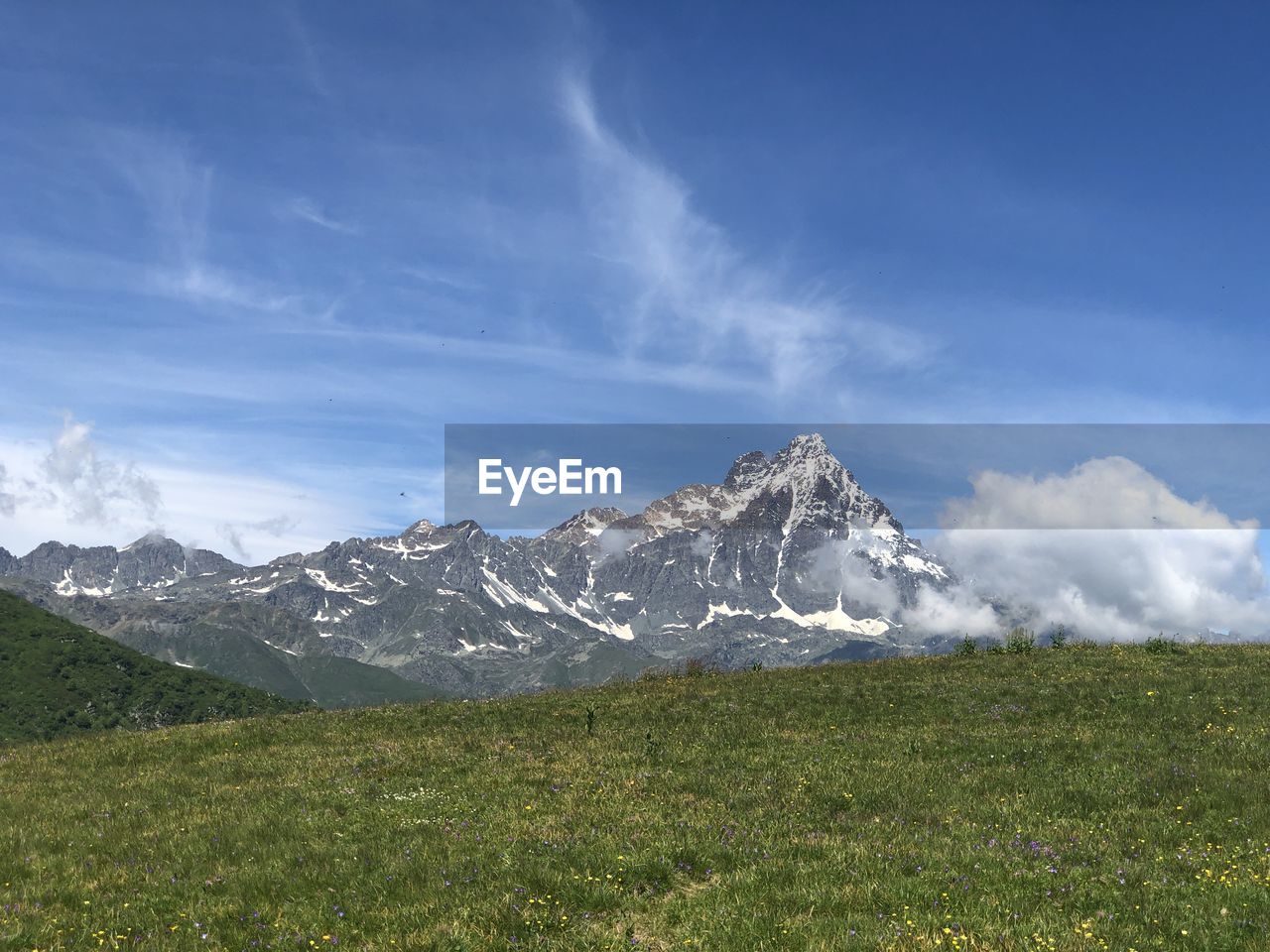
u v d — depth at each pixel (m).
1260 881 14.00
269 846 17.81
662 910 13.68
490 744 27.47
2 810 22.14
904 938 11.90
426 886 14.94
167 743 30.22
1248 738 23.62
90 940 13.64
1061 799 19.11
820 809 18.75
